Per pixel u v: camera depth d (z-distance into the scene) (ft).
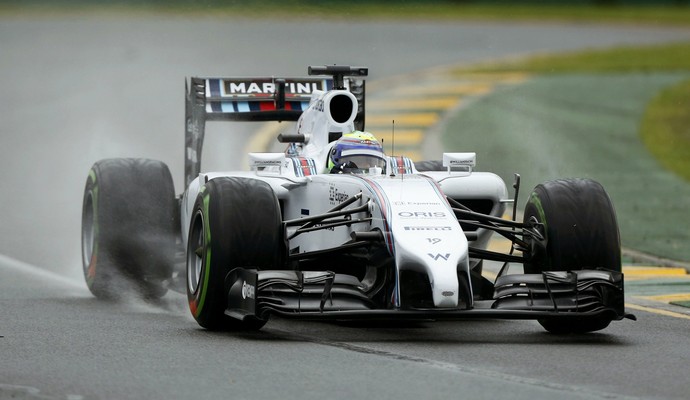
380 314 93.81
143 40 480.23
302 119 126.11
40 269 145.18
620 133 302.25
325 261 113.29
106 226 121.60
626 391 81.76
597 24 638.53
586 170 244.83
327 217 102.17
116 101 335.47
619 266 104.94
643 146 283.18
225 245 100.73
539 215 107.34
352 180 106.63
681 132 308.60
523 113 328.08
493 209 116.37
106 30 517.96
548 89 385.29
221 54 434.71
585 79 414.82
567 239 104.22
